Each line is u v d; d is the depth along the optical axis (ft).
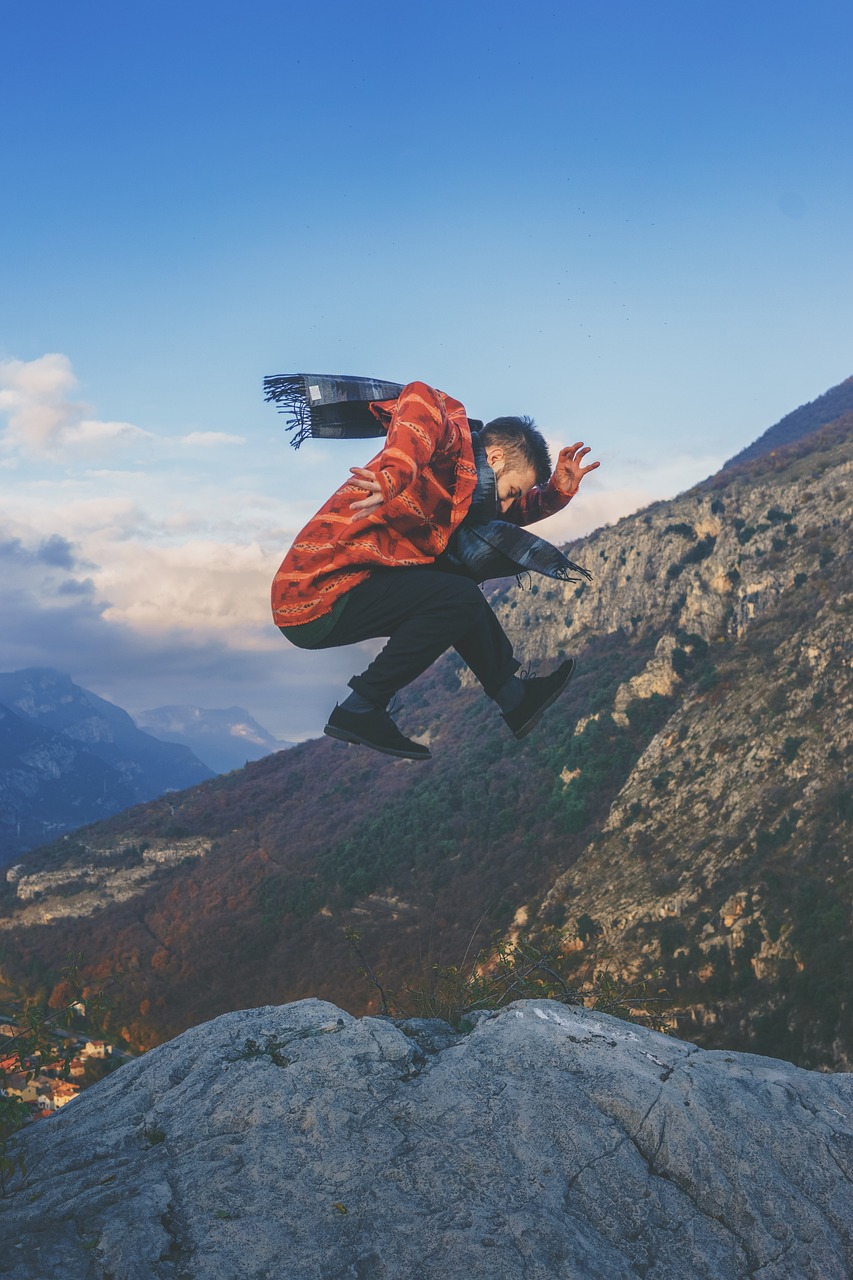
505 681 8.38
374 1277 5.82
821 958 129.90
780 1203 6.93
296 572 7.48
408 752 7.75
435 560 7.84
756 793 181.78
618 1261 6.12
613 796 239.09
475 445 8.13
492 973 14.92
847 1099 8.39
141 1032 235.81
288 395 8.33
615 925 171.32
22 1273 5.69
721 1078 8.25
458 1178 6.70
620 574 330.13
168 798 476.13
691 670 260.42
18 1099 8.35
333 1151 6.92
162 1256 5.87
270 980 245.65
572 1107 7.43
